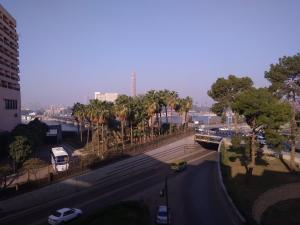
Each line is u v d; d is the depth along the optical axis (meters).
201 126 142.88
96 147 93.56
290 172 58.97
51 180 55.16
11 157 68.94
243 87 93.44
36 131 98.38
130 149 81.06
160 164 79.62
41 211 47.00
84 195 54.69
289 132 65.00
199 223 40.03
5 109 93.75
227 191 51.12
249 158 70.25
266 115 55.22
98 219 36.94
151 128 103.31
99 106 89.06
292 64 59.91
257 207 42.78
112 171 66.94
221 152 76.56
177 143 96.44
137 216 38.62
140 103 99.75
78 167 62.16
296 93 62.56
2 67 92.06
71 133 132.00
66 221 41.03
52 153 72.25
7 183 59.31
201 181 63.34
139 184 61.31
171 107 114.25
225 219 41.16
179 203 49.09
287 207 42.56
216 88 95.62
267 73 64.19
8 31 98.38
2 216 44.97
